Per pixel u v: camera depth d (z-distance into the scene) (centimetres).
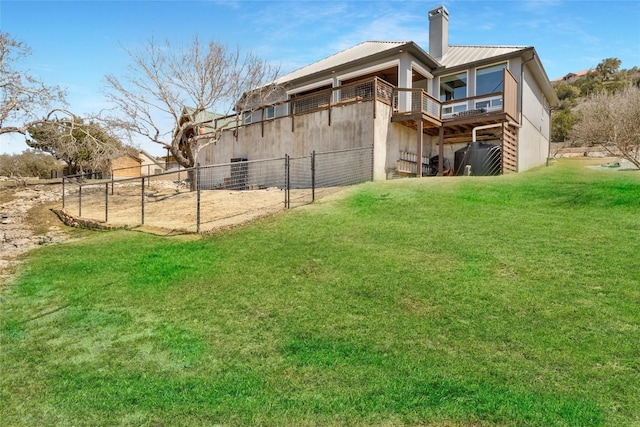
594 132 1911
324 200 1019
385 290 472
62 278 634
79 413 302
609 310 390
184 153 1781
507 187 1048
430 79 1823
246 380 326
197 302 495
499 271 500
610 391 282
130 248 787
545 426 252
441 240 634
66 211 1407
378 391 298
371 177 1331
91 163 1611
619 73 5497
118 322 461
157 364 364
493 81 1672
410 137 1562
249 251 671
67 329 452
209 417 285
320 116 1505
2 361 388
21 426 292
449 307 419
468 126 1562
